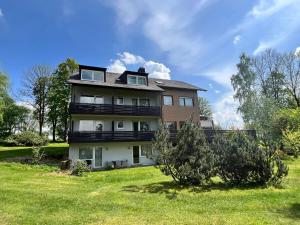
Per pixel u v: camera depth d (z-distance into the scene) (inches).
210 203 330.3
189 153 453.7
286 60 1489.9
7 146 1291.8
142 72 1100.5
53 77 1600.6
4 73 1162.6
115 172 716.7
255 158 438.0
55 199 338.3
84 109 887.7
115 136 925.2
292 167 677.3
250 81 1513.3
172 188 429.4
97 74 976.9
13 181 488.1
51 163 845.2
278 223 242.8
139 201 340.2
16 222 245.6
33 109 1713.8
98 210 292.0
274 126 975.0
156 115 1023.6
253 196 364.8
